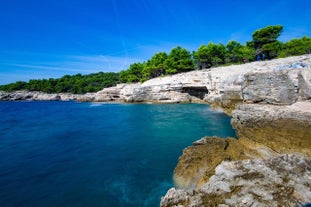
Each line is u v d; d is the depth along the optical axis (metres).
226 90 31.92
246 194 7.32
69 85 124.25
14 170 13.98
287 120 14.08
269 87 20.08
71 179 12.62
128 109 44.59
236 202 7.02
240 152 13.17
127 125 28.02
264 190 7.40
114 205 9.92
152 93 53.38
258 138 14.98
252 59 51.81
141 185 11.62
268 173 8.38
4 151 17.88
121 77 90.94
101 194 10.90
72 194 10.99
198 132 22.38
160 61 71.06
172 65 64.12
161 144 18.92
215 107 37.34
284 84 18.80
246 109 18.86
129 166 14.30
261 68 28.55
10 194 11.09
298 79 18.00
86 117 36.12
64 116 38.25
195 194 7.82
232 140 15.65
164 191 10.87
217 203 7.13
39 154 17.09
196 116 31.59
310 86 17.05
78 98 83.25
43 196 10.88
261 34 47.34
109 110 44.62
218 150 13.32
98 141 20.61
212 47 58.34
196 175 11.18
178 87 49.03
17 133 24.56
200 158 12.41
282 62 28.08
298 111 14.70
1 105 70.75
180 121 28.47
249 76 22.30
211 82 40.88
